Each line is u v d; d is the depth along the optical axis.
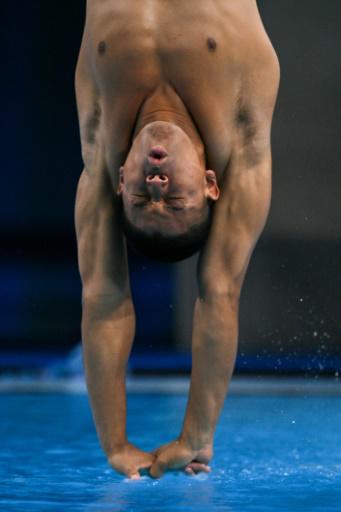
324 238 41.69
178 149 13.88
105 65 14.94
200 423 15.92
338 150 41.34
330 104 41.19
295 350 41.78
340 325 41.59
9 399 33.41
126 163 14.20
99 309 16.03
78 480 18.02
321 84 41.12
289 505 15.49
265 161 15.46
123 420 16.38
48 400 33.03
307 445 22.83
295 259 41.84
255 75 15.16
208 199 14.62
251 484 17.50
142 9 14.92
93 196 15.81
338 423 26.84
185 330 43.84
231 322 15.59
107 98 15.04
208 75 14.77
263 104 15.27
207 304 15.58
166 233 14.01
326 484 17.53
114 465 16.30
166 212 13.91
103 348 16.03
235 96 15.07
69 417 28.59
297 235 41.84
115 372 16.17
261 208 15.37
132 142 14.92
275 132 41.53
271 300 41.91
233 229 15.34
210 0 15.00
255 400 32.47
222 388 15.86
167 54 14.75
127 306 16.22
